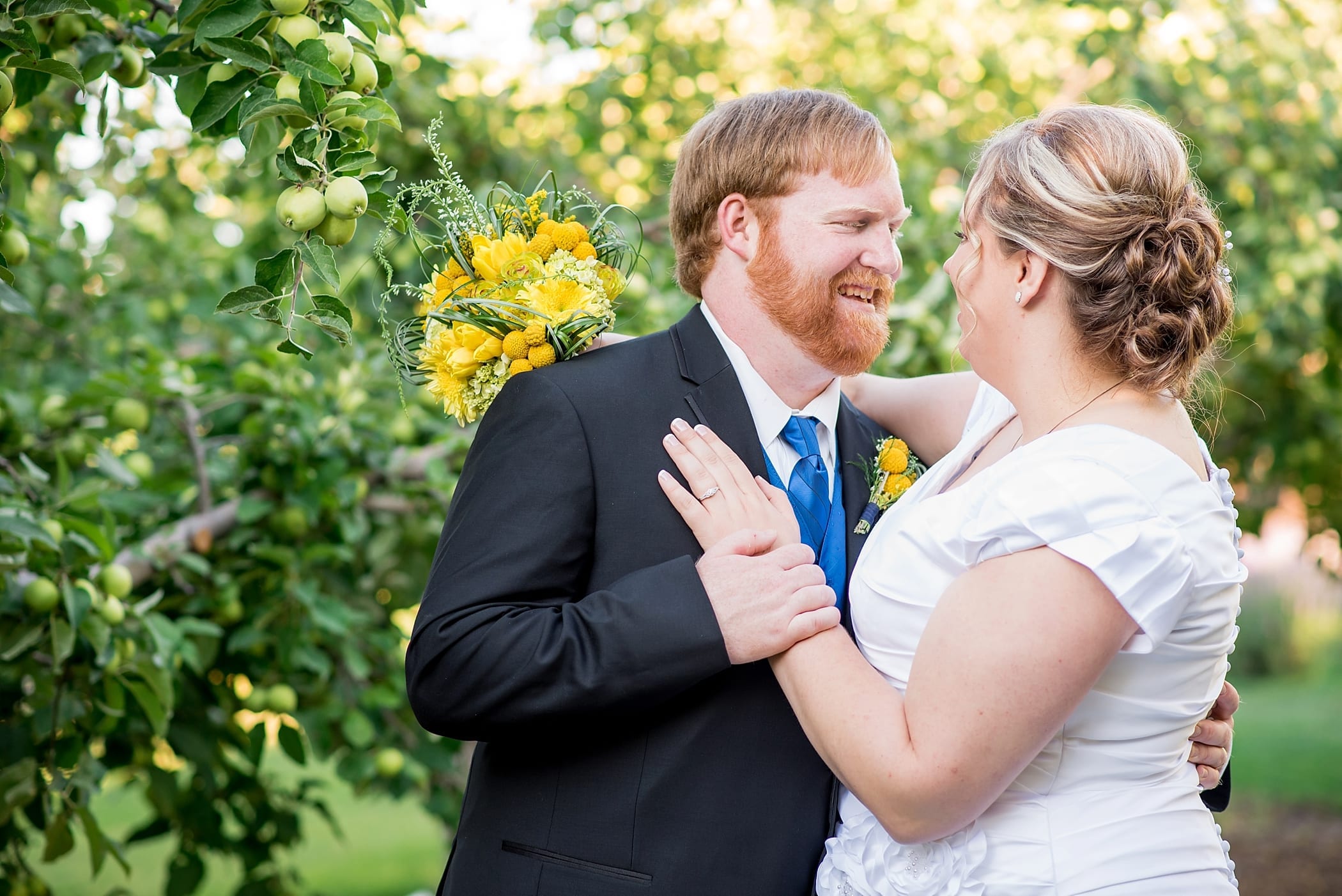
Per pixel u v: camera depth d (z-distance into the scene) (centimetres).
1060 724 132
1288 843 671
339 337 161
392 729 321
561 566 159
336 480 292
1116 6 415
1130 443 139
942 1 548
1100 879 138
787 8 540
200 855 327
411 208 176
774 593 149
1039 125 152
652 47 468
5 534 223
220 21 165
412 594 330
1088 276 142
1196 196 148
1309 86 441
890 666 153
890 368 325
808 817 160
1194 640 140
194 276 409
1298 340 460
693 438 166
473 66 458
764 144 171
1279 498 550
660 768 156
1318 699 1141
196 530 290
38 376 356
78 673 239
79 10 173
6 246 202
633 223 378
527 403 165
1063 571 131
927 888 144
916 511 156
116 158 296
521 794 161
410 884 608
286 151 160
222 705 303
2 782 234
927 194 396
